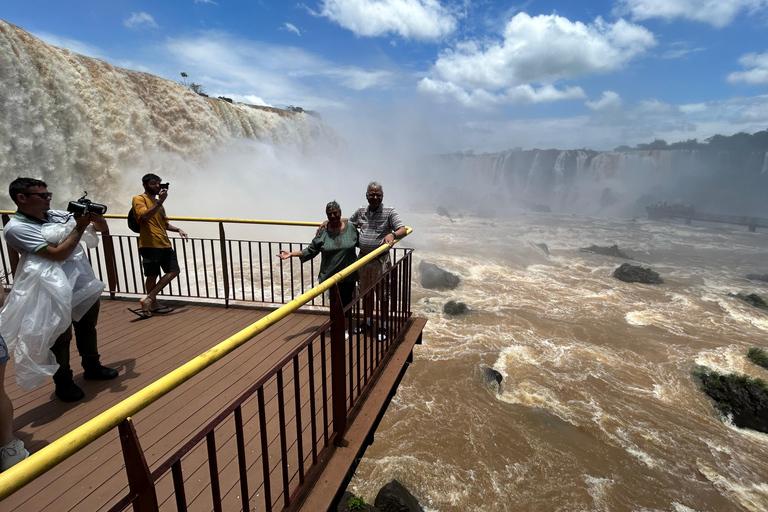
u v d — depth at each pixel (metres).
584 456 7.64
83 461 2.50
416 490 6.69
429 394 9.20
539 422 8.48
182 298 6.37
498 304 15.10
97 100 18.25
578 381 10.11
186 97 23.75
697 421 8.86
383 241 4.06
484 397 9.20
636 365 11.02
